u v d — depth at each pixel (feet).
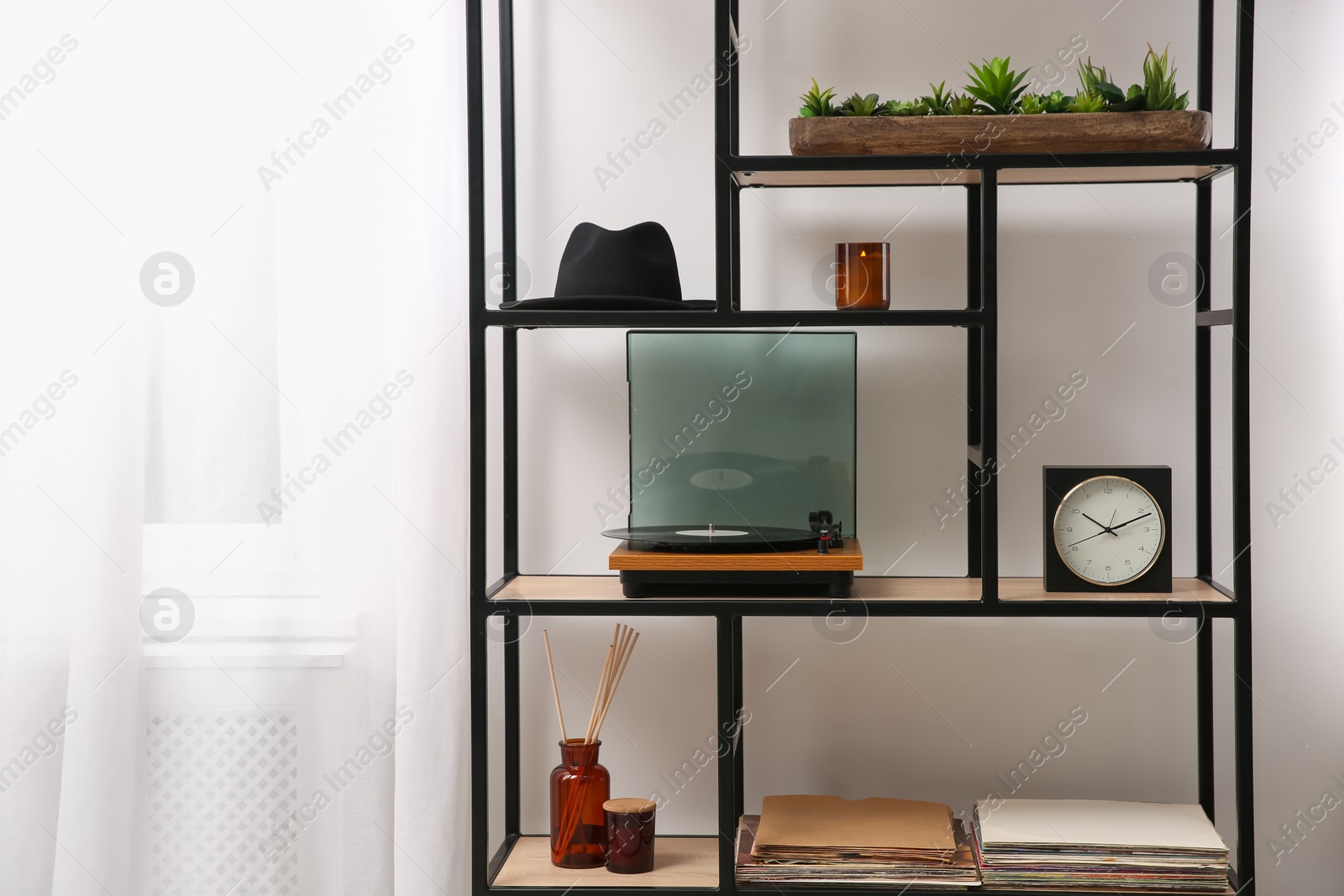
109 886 5.35
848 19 5.74
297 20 5.61
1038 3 5.66
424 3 5.51
